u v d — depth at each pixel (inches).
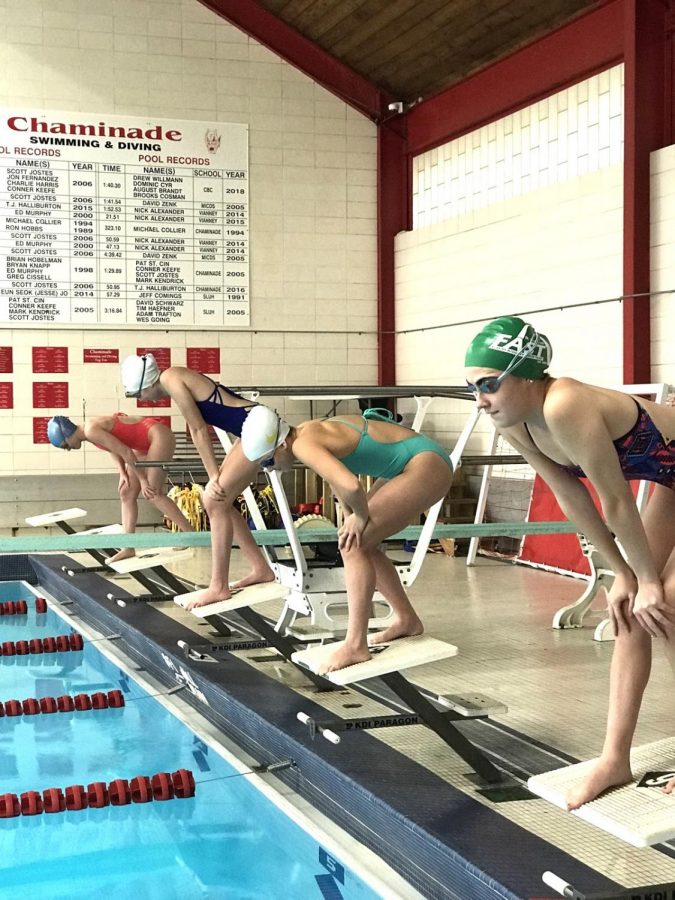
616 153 298.8
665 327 275.3
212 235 404.2
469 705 121.1
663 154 273.7
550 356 94.2
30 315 386.3
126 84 393.4
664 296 275.1
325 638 181.9
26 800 134.9
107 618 246.2
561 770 95.6
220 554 184.1
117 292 394.9
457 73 374.3
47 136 385.1
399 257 416.8
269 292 411.8
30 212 384.8
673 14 275.7
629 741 91.8
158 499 267.7
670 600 89.6
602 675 170.2
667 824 82.0
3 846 123.7
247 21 402.6
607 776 90.6
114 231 393.7
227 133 403.9
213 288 404.8
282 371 414.3
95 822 132.0
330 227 418.0
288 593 175.2
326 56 410.0
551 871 93.8
